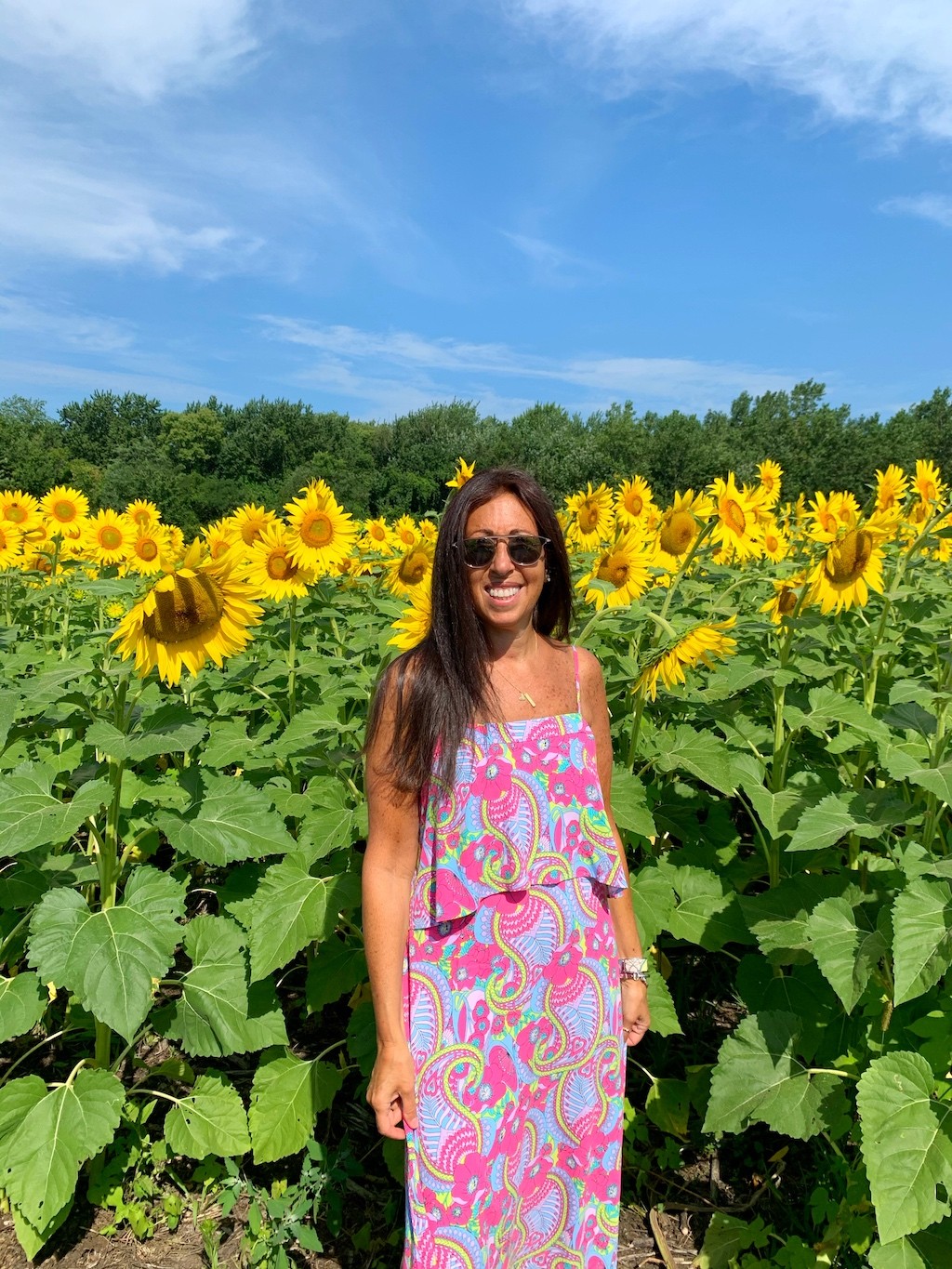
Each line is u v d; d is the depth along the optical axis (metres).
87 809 2.50
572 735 2.08
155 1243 2.78
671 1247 2.79
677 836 3.86
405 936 2.08
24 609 7.39
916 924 2.22
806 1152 3.10
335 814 3.16
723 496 5.20
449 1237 1.98
